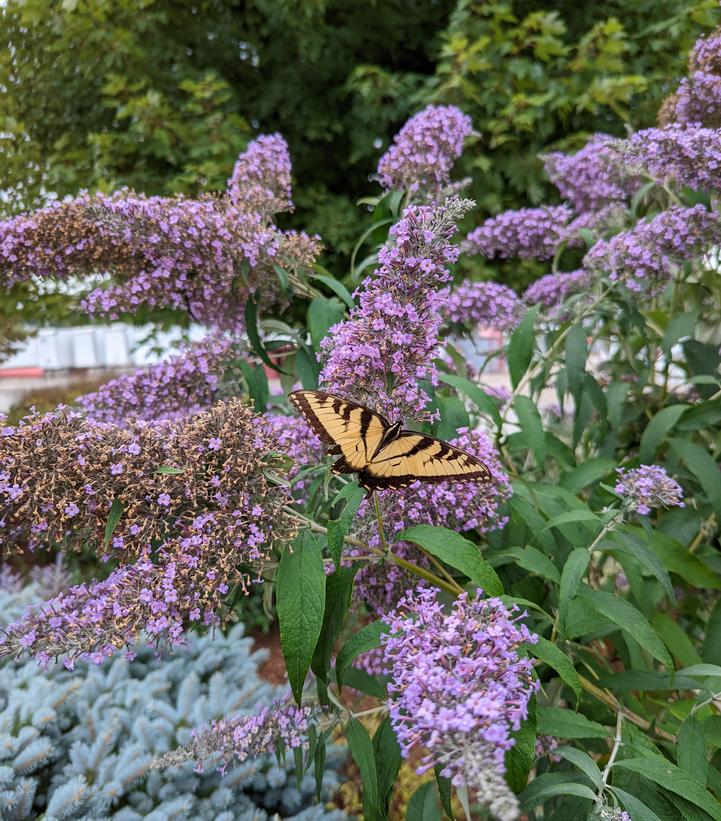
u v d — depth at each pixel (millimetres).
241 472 328
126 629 309
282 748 390
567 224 734
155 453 330
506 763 302
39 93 1446
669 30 1168
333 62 1441
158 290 503
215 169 1226
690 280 640
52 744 618
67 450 319
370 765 359
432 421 397
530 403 480
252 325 488
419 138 546
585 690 445
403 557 417
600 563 639
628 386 583
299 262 499
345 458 333
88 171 1363
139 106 1243
